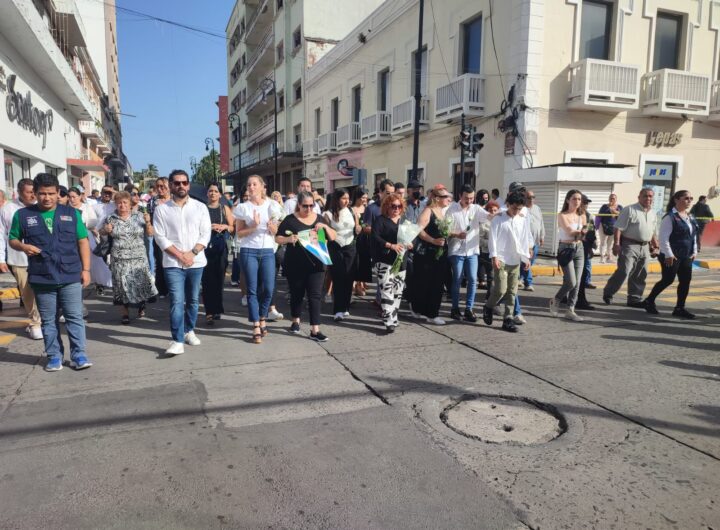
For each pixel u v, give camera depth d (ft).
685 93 49.78
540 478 10.01
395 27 66.64
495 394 14.28
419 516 8.83
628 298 26.16
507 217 20.59
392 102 68.64
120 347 18.38
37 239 15.17
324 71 91.56
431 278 21.83
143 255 21.42
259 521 8.68
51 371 15.79
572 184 42.93
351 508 9.04
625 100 47.11
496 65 48.26
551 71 46.11
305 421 12.44
